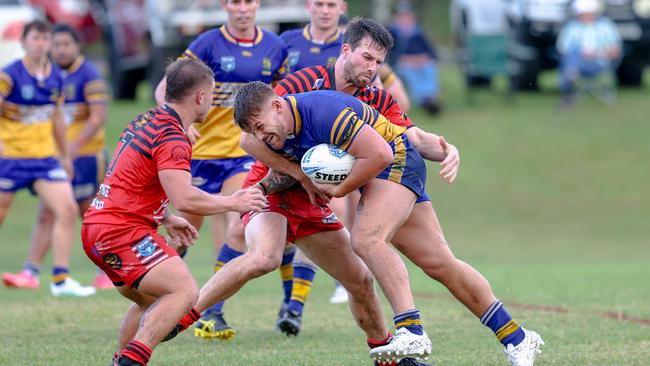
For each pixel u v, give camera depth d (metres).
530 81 88.81
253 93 19.09
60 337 25.23
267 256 20.19
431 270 20.17
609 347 23.53
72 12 86.69
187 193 18.52
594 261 48.94
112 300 32.03
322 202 20.86
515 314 29.00
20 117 33.75
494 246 54.12
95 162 37.94
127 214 18.80
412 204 19.86
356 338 25.41
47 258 51.38
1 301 31.77
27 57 33.62
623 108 85.31
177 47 76.25
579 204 65.25
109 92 90.94
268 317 28.98
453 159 20.27
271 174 20.58
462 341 24.81
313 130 19.22
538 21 84.12
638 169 71.56
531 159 74.25
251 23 27.73
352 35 20.22
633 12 85.19
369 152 18.84
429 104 83.44
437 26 149.62
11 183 33.94
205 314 24.98
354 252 19.98
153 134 18.77
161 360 22.23
